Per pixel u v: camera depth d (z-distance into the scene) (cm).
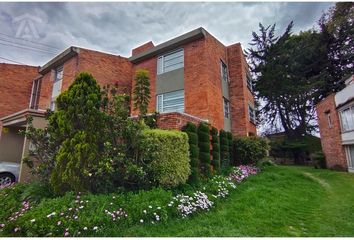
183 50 1310
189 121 830
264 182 923
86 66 1426
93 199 460
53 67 1605
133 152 603
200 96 1173
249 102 1681
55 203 450
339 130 1468
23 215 427
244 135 1404
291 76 2295
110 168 514
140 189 561
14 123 1092
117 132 589
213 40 1359
